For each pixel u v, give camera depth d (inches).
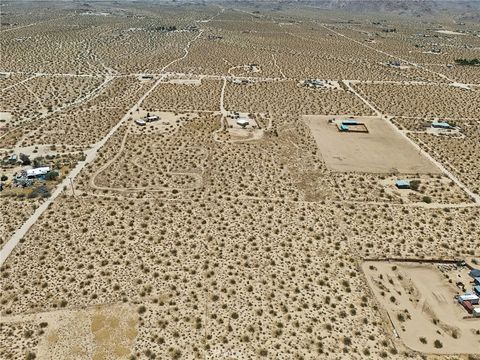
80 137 3838.6
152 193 2947.8
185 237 2485.2
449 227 2682.1
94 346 1776.6
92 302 1993.1
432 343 1863.9
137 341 1802.4
